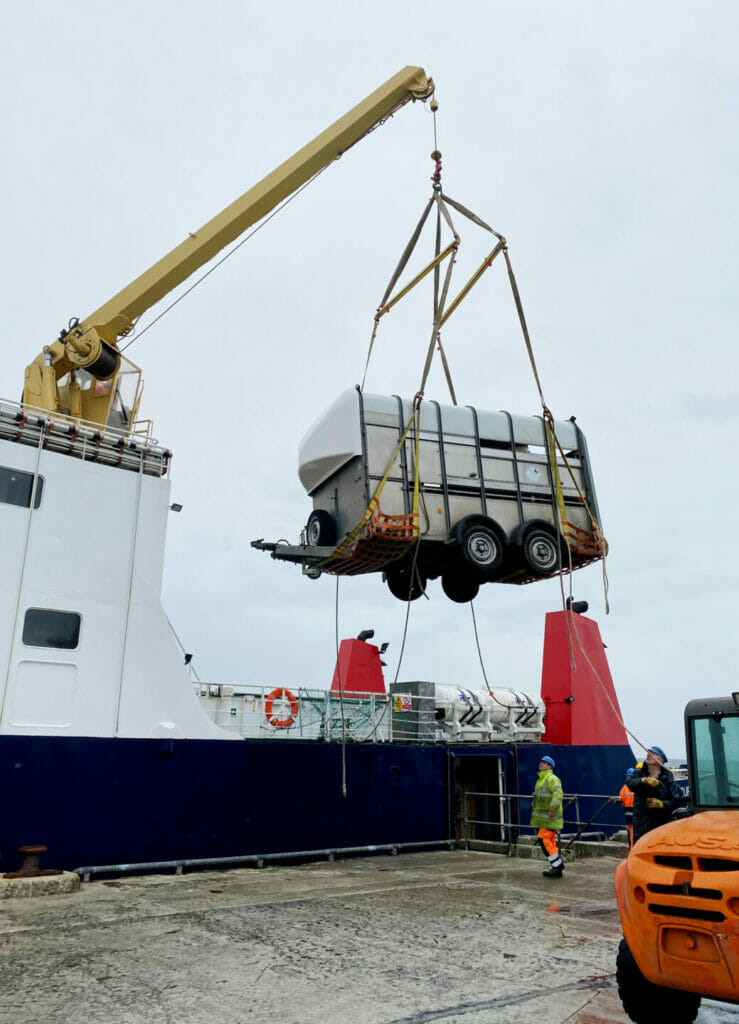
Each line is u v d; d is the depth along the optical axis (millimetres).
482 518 14125
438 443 14414
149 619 11953
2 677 10414
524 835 16109
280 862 12828
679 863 4594
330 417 14172
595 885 10922
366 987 5812
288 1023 5012
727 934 4152
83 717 11023
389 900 9508
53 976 5961
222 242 14633
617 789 18422
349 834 13914
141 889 10023
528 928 8000
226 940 7215
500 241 14648
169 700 11953
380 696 16312
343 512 14016
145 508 12305
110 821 10992
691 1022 5012
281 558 13500
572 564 15805
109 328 13695
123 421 13680
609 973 6309
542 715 18250
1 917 8062
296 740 14445
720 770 5547
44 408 12883
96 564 11586
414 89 15766
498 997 5625
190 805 11891
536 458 15391
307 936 7441
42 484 11312
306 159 15133
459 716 16969
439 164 15273
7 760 10227
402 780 14992
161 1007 5281
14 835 10133
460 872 12211
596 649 19703
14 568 10789
